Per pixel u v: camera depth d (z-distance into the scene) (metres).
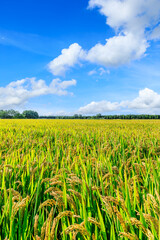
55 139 8.77
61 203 2.24
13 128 14.33
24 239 2.05
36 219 1.99
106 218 2.32
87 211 2.29
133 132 11.12
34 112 120.38
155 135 9.62
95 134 10.82
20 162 4.01
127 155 5.86
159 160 4.05
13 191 2.53
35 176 3.26
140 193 2.66
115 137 8.91
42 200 3.00
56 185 3.22
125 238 1.80
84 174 3.07
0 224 2.24
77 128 14.97
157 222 1.72
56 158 4.17
